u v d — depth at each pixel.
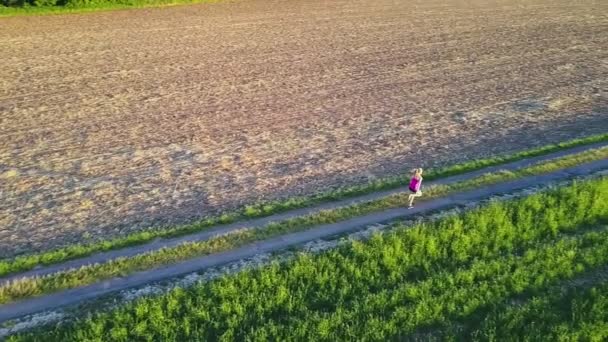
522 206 17.19
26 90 29.00
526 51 38.66
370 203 17.86
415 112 26.66
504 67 34.62
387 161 21.34
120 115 25.84
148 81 30.84
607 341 12.31
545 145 22.91
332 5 55.66
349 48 38.72
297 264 14.24
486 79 32.12
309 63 34.88
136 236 16.02
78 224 16.91
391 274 14.14
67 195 18.62
